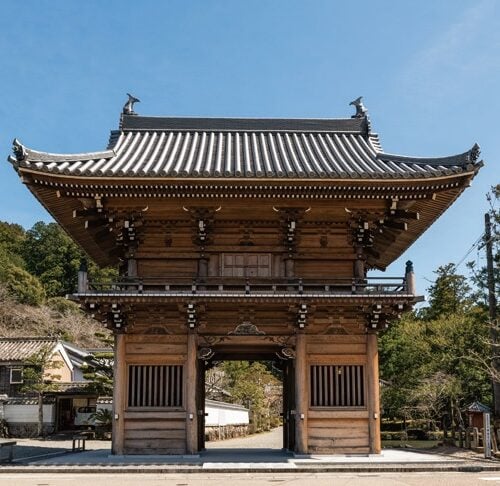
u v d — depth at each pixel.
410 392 41.97
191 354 21.11
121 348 21.12
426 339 42.12
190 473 17.72
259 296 20.30
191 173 20.11
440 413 43.03
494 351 32.66
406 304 20.91
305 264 22.41
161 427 20.81
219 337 21.47
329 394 21.27
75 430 51.47
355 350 21.53
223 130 28.31
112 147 26.03
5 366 52.50
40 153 20.52
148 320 21.53
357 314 21.66
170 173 20.17
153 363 21.22
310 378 21.34
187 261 22.25
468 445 27.83
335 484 15.41
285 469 17.89
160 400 21.03
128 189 20.73
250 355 25.44
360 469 18.25
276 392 80.06
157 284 20.89
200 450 24.02
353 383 21.36
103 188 20.72
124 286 21.61
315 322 21.67
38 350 53.53
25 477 17.12
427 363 41.84
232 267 22.20
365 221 22.16
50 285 104.19
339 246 22.52
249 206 21.77
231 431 53.47
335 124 28.62
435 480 16.53
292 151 25.77
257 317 21.67
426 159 22.33
